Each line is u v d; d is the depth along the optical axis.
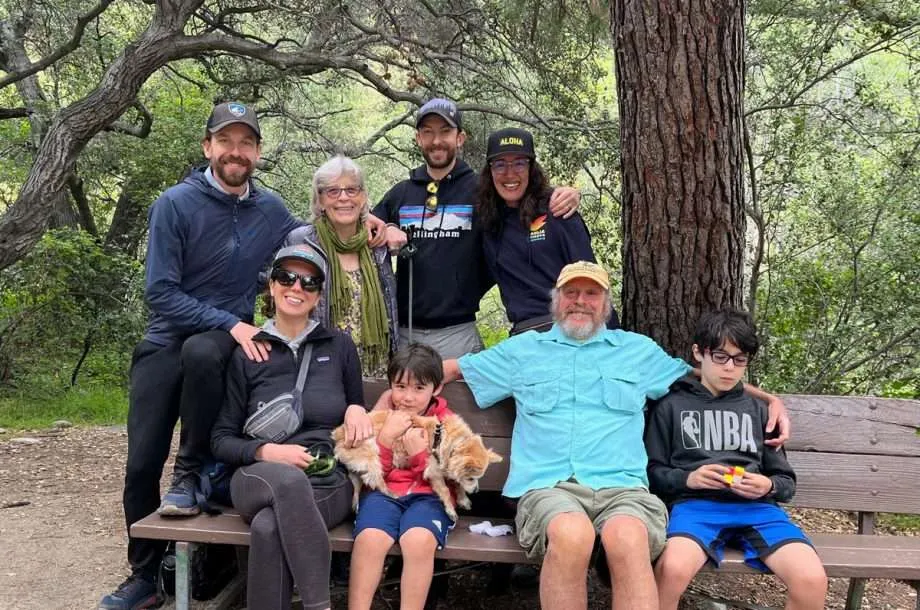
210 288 3.40
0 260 7.96
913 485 3.57
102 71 11.55
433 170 3.84
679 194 3.41
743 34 3.39
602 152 8.00
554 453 3.12
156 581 3.41
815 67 6.47
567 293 3.27
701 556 2.84
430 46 9.33
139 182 12.27
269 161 12.86
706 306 3.54
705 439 3.18
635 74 3.38
